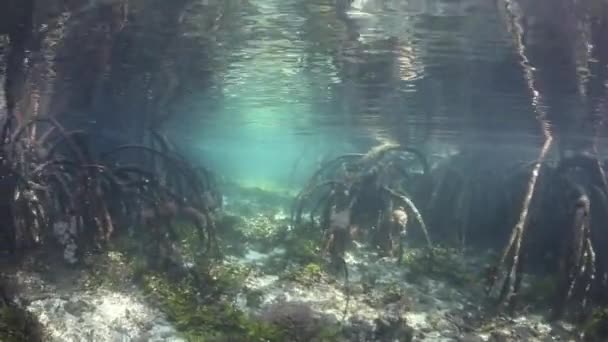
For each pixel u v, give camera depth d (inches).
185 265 370.6
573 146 502.9
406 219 429.1
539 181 442.6
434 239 507.5
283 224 490.6
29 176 405.4
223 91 698.2
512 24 347.3
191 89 676.1
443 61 470.3
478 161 534.3
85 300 320.2
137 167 445.7
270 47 461.7
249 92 701.9
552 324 365.1
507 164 537.0
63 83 616.4
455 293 390.9
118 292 335.3
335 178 504.7
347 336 306.5
